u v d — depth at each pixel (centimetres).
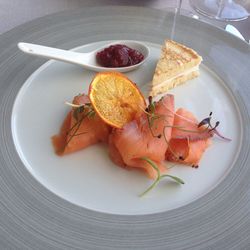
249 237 20
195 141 23
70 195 21
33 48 27
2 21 33
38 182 22
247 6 36
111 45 29
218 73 28
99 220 20
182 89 28
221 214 21
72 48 30
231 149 24
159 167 22
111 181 22
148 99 26
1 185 21
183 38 31
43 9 34
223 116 26
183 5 36
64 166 22
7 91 26
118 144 22
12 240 19
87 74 28
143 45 29
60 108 26
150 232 20
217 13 35
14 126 24
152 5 35
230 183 22
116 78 24
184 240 19
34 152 23
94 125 23
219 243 19
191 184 22
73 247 19
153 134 22
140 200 21
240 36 32
